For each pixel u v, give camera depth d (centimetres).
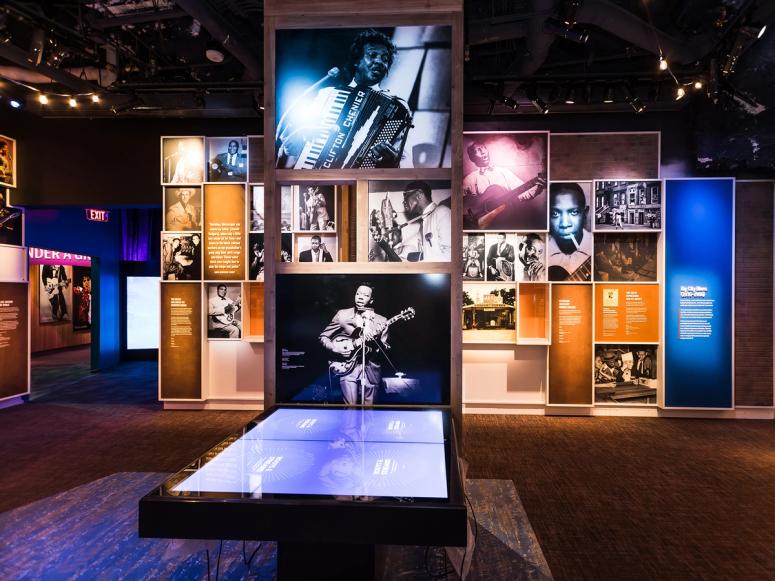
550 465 475
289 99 295
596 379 657
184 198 687
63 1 474
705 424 619
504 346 666
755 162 595
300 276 294
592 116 657
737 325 644
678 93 544
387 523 149
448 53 292
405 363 291
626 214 643
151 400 746
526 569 300
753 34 445
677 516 368
